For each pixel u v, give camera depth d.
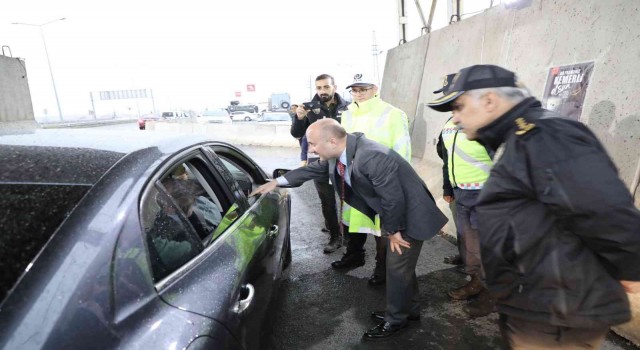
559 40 2.93
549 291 1.15
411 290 2.30
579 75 2.69
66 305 0.92
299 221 4.69
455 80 1.25
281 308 2.72
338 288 3.00
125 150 1.42
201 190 1.74
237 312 1.33
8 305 0.89
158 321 1.05
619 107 2.40
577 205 0.97
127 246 1.09
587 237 1.02
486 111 1.17
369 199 2.23
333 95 3.86
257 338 1.53
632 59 2.36
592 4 2.67
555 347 1.24
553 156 1.00
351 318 2.61
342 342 2.36
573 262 1.10
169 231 1.30
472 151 2.44
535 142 1.04
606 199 0.93
